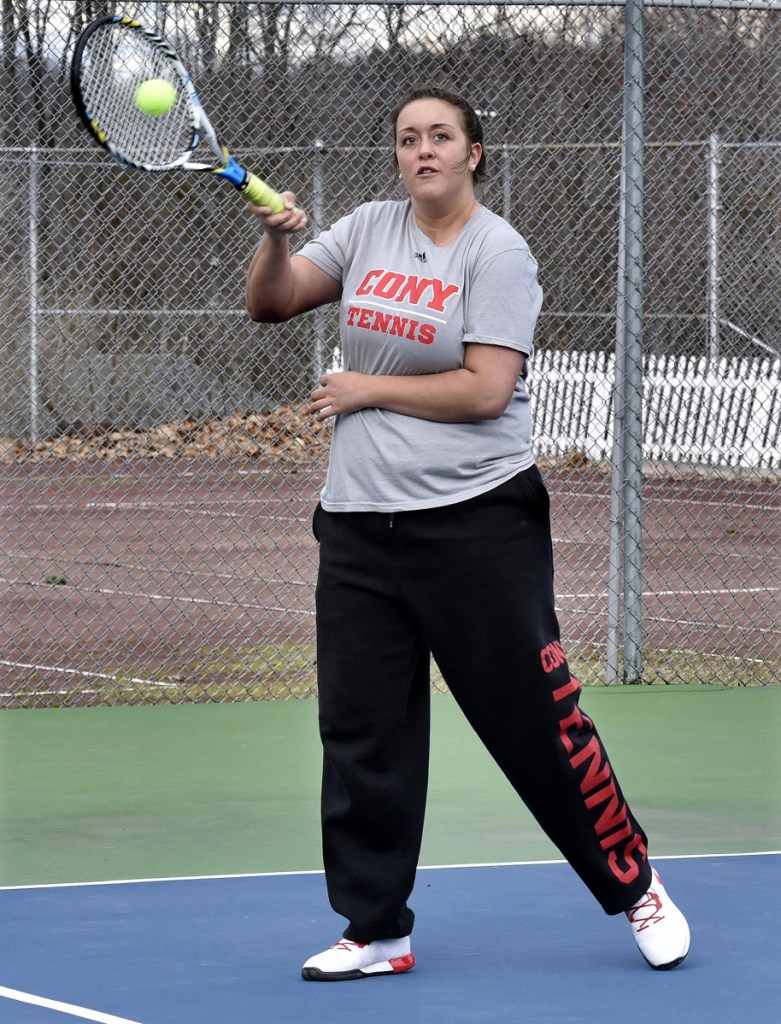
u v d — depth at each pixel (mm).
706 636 21250
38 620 22359
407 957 8984
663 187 36688
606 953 9312
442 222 8805
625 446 17906
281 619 22750
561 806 8852
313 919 10000
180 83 8609
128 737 15727
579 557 28203
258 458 34625
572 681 8914
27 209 36844
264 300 9000
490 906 10336
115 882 10852
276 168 28734
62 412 37531
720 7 17500
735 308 38719
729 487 38125
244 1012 8227
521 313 8641
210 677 18703
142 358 37875
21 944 9422
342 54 28875
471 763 14750
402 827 8945
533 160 33344
